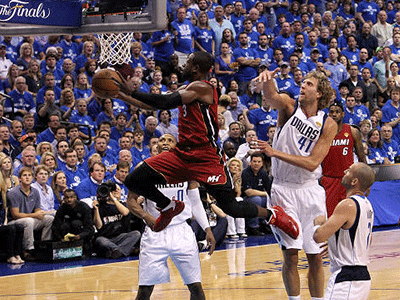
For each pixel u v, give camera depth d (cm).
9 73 1254
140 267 577
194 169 513
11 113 1202
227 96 1324
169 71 1454
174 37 1485
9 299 719
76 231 963
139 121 1287
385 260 900
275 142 580
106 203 995
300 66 1589
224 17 1634
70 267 909
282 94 575
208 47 1540
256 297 706
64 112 1210
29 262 955
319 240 473
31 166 1005
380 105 1620
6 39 1332
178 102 486
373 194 1232
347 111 1484
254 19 1653
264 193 1095
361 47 1802
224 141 1242
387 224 1227
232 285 769
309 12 1820
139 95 467
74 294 740
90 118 1241
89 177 1042
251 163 1138
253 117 1374
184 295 724
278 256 953
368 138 1355
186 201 584
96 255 1002
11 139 1106
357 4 1950
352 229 478
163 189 577
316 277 591
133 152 1181
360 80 1591
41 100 1231
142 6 536
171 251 567
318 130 564
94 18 547
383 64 1677
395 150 1384
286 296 708
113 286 780
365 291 479
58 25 539
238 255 969
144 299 579
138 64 1384
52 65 1308
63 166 1073
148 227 577
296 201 577
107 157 1139
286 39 1638
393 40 1781
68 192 959
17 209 959
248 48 1540
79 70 1342
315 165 560
